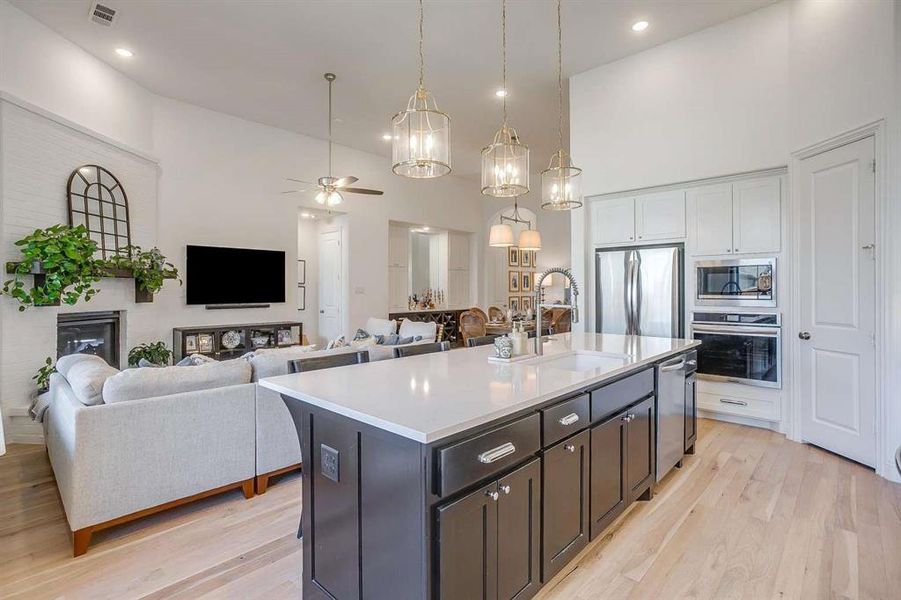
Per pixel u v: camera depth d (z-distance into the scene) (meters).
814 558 2.04
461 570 1.37
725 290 4.04
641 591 1.83
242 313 6.19
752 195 3.92
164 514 2.49
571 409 1.88
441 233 9.52
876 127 2.93
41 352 3.88
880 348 2.92
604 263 4.75
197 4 3.67
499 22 3.95
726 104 3.97
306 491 1.74
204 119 5.80
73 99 4.24
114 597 1.81
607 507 2.17
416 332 5.57
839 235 3.23
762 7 3.78
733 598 1.79
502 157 3.11
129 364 4.88
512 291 10.38
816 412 3.45
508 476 1.55
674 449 2.93
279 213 6.57
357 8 3.74
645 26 4.03
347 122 6.30
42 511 2.54
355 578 1.53
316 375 2.06
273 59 4.57
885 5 2.85
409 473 1.33
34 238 3.67
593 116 4.79
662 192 4.41
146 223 5.16
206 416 2.52
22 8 3.69
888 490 2.71
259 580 1.92
